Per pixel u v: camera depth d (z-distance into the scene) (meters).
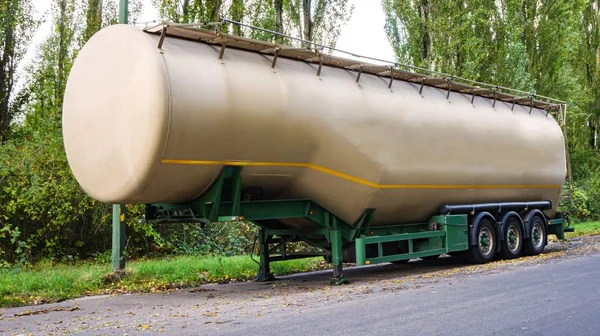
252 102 9.48
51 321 7.76
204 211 9.88
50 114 17.78
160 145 8.74
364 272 13.48
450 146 12.90
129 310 8.53
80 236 15.98
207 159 9.29
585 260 13.11
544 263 12.98
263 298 9.38
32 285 10.37
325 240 12.09
